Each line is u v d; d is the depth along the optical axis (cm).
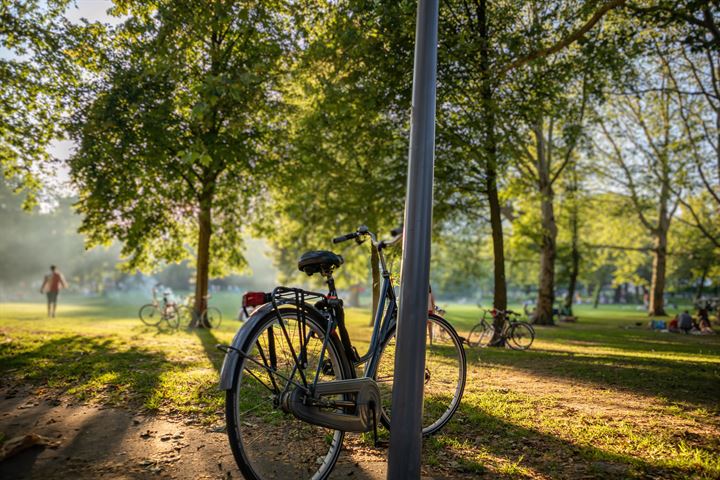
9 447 312
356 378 296
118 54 1220
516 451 343
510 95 1114
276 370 259
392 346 331
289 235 1955
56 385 513
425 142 265
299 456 275
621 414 466
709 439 387
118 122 1179
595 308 5841
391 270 343
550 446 357
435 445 345
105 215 1448
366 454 323
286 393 260
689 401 539
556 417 443
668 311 4406
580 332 1866
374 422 295
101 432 359
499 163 1191
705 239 3284
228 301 4716
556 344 1357
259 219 1830
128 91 1184
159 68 935
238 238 1823
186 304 1725
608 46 1102
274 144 1481
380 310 332
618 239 3397
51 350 781
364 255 2736
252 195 1612
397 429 254
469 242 3030
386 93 1077
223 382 239
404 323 258
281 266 3688
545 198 1838
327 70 1045
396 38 972
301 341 272
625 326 2322
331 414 271
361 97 1036
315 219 1717
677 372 738
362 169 1459
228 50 1181
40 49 1172
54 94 1216
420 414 255
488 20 1087
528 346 1224
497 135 1099
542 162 2269
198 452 321
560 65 1115
